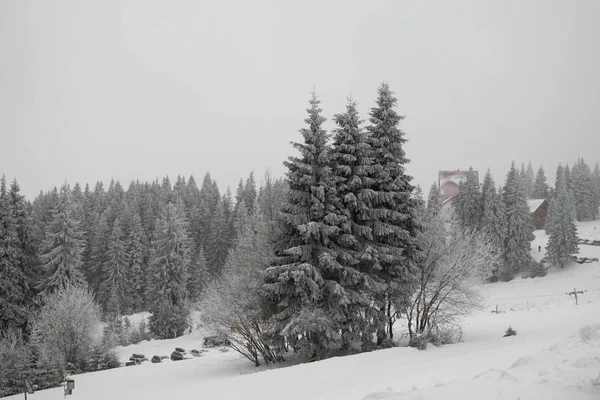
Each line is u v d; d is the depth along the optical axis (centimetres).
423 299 2445
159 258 5312
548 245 6134
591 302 3209
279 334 2039
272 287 2111
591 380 808
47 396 2100
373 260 2242
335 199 2205
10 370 2562
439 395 848
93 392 2067
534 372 945
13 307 3950
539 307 3422
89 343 3441
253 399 1295
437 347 2005
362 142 2316
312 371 1622
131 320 5925
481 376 980
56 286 4459
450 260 2381
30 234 4431
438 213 2625
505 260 6034
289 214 2150
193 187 11194
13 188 4431
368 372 1496
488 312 3569
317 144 2233
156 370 2605
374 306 2348
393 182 2325
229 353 3183
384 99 2434
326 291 2195
